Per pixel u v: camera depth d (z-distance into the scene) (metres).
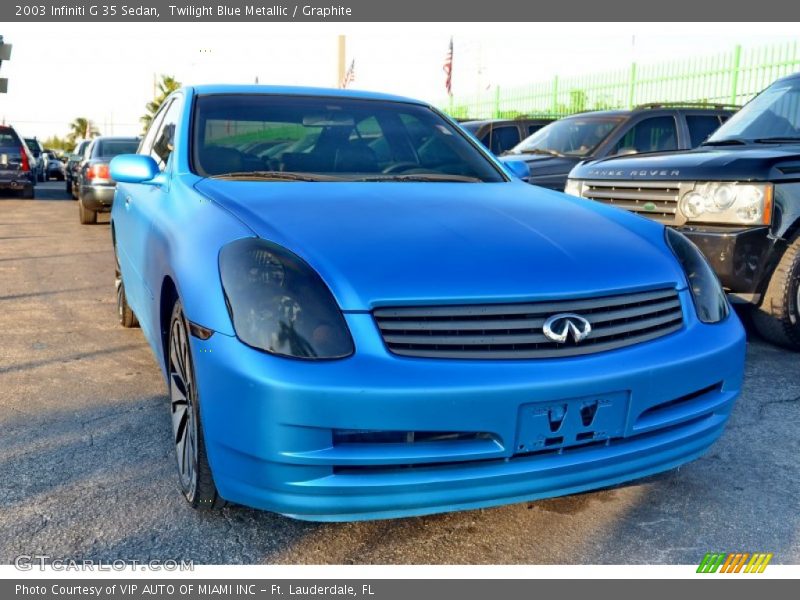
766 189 4.33
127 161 3.39
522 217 2.78
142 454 3.08
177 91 4.07
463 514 2.66
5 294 6.35
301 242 2.35
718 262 4.41
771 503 2.76
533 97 18.41
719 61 13.20
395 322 2.16
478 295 2.22
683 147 8.31
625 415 2.29
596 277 2.40
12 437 3.24
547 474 2.22
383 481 2.10
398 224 2.56
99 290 6.56
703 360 2.44
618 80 15.70
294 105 3.70
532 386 2.13
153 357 4.48
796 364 4.39
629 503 2.76
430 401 2.06
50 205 16.11
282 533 2.51
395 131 3.74
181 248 2.56
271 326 2.11
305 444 2.05
